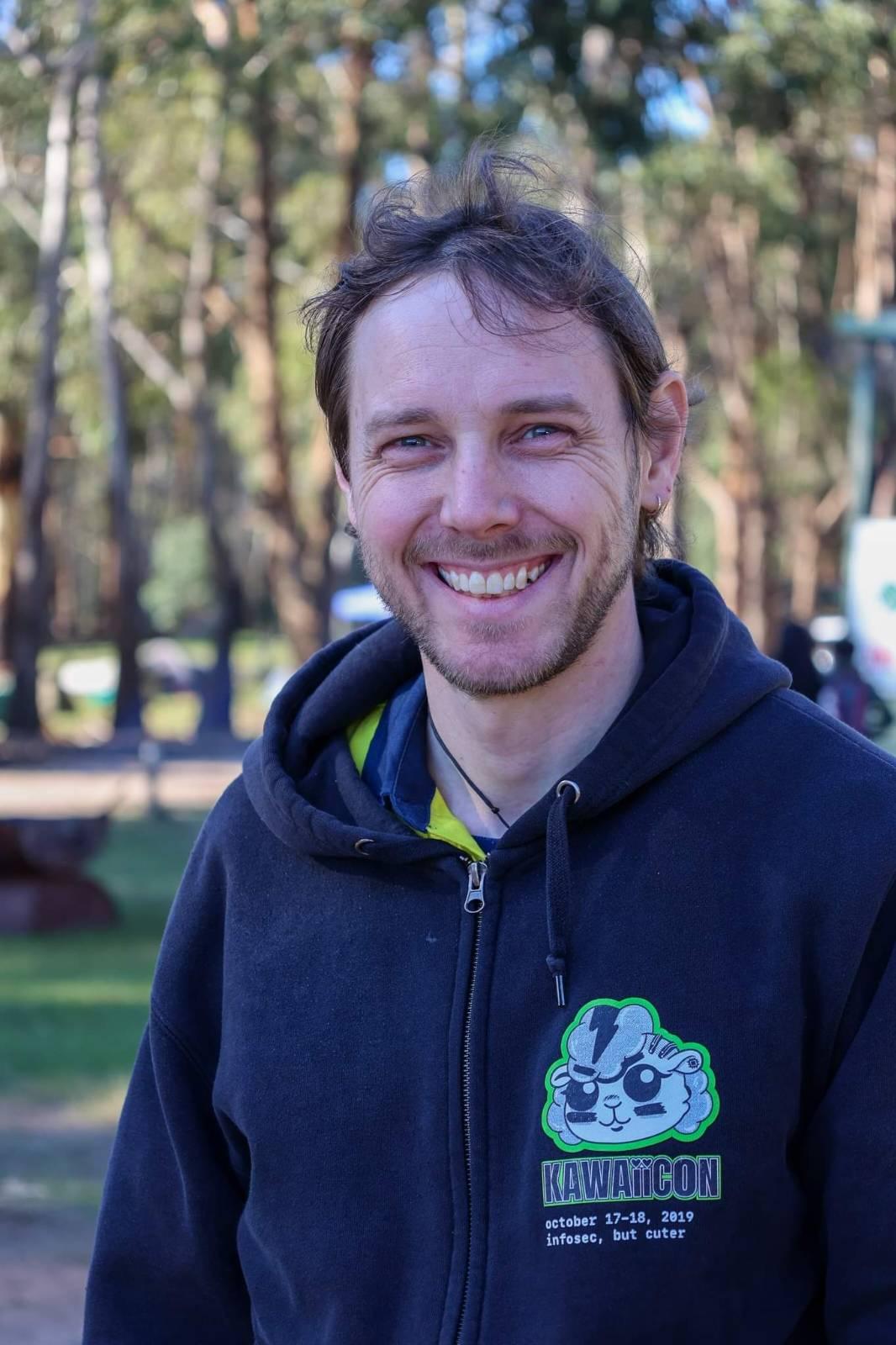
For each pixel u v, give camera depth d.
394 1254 1.83
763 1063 1.73
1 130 25.38
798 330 36.19
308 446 32.62
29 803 19.91
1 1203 5.50
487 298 1.82
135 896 12.91
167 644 51.06
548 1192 1.74
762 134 18.27
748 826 1.81
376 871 1.96
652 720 1.85
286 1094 1.91
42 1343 4.30
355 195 20.78
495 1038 1.82
